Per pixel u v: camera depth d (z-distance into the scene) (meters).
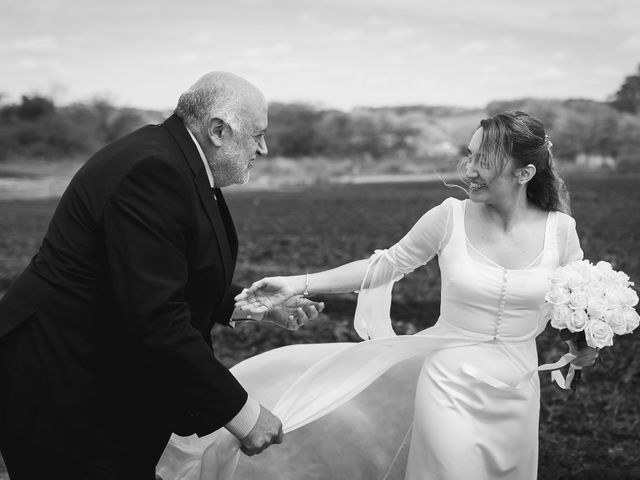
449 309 3.65
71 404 3.23
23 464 3.33
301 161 45.94
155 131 3.40
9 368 3.25
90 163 3.31
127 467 3.36
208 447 3.61
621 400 6.02
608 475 4.75
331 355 3.72
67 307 3.23
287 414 3.63
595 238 14.41
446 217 3.65
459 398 3.47
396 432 3.94
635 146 42.81
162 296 3.14
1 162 43.34
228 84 3.42
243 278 10.78
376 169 44.19
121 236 3.15
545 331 7.79
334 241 14.70
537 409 3.62
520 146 3.38
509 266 3.52
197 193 3.34
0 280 10.70
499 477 3.53
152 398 3.38
